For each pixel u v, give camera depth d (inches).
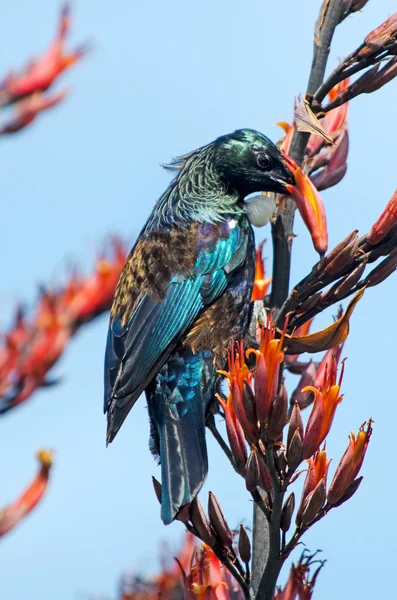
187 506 254.2
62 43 269.4
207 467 321.7
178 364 365.7
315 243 292.7
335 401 233.1
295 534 238.4
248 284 390.9
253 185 387.2
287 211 336.2
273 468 234.1
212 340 373.7
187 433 346.0
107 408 355.3
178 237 384.5
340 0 329.1
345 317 287.0
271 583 242.5
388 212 287.3
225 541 250.4
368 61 312.3
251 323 386.6
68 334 227.8
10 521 206.7
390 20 307.9
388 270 291.6
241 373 238.8
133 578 250.4
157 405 361.1
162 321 366.9
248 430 234.8
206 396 366.9
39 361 221.5
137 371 353.4
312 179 351.6
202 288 377.4
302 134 346.3
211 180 396.8
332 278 293.6
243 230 391.5
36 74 261.3
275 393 231.0
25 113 259.1
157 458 353.1
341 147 352.5
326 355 306.3
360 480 239.5
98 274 237.0
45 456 210.8
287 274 330.0
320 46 329.7
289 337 292.7
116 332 367.6
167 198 403.9
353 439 237.5
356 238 287.1
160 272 375.2
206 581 251.9
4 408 219.9
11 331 224.7
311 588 245.6
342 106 356.8
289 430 233.9
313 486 237.5
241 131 396.2
